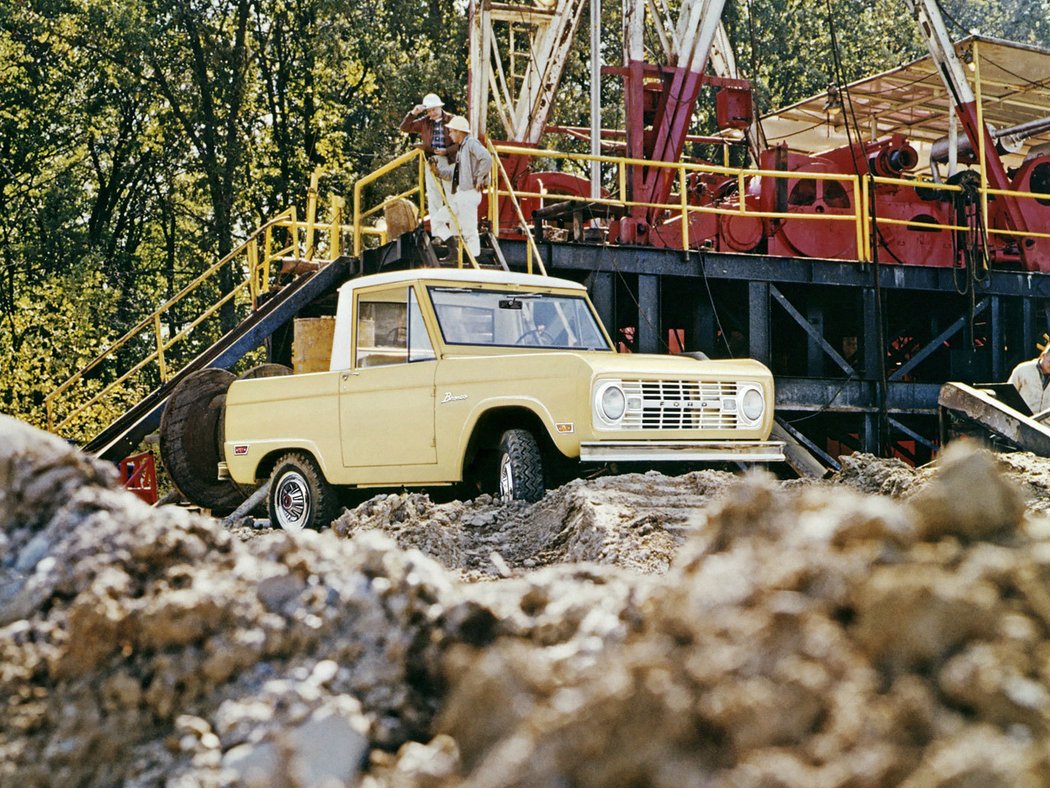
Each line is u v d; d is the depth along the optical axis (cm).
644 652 246
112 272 3572
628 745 218
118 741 297
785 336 1788
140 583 329
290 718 290
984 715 209
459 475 964
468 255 1374
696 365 962
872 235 1555
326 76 3600
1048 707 207
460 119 1380
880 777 201
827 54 3888
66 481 363
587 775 218
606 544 738
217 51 3559
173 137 3694
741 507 289
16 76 3494
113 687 303
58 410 2967
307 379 1083
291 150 3719
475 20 1944
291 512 1102
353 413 1040
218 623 311
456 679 283
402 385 1001
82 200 3684
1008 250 1775
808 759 209
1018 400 1093
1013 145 2066
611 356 948
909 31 4025
